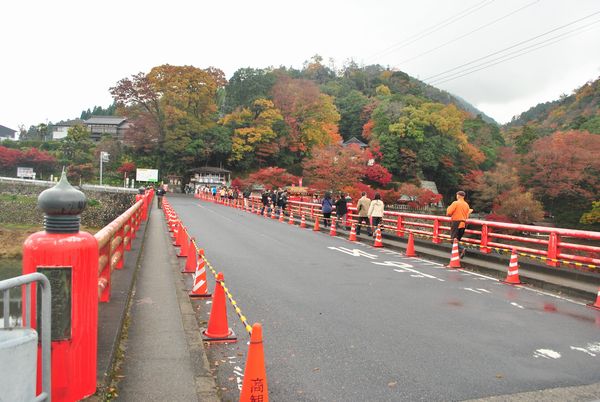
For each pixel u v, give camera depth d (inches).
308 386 186.5
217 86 3253.0
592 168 1622.8
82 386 132.0
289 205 1266.0
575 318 305.7
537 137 2906.0
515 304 340.8
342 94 4795.8
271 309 304.2
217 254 535.2
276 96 3553.2
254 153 3314.5
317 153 2292.1
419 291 375.2
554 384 195.8
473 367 212.1
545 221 1795.0
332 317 288.4
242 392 146.9
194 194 2723.9
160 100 3120.1
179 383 175.2
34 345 100.7
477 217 2188.7
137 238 537.0
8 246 1341.0
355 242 729.0
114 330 196.1
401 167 3159.5
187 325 254.8
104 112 5516.7
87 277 132.0
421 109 3297.2
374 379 195.2
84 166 2918.3
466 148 3346.5
